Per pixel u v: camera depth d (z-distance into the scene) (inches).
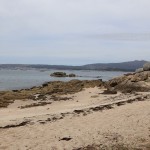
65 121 689.6
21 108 1088.2
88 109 851.4
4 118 807.1
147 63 1699.1
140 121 653.3
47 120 709.3
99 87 1792.6
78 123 665.0
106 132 578.6
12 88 2352.4
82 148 482.3
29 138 553.0
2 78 3944.4
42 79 3858.3
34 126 646.5
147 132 569.9
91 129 605.9
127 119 678.5
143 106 833.5
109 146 489.7
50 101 1277.1
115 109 818.8
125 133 567.5
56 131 599.5
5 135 577.6
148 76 1558.8
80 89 1729.8
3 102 1245.1
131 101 971.3
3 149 489.1
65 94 1534.2
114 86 1652.3
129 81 1550.2
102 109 836.0
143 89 1448.1
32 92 1640.0
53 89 1732.3
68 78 4281.5
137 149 471.2
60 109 981.8
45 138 550.3
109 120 680.4
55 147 492.4
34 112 940.6
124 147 482.3
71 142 518.3
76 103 1158.3
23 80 3548.2
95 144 502.9
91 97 1346.0
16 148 493.4
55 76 4761.3
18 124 677.9
